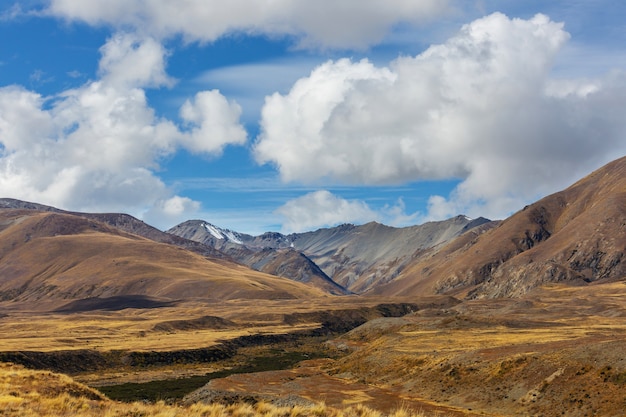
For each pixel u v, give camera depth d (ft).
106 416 122.93
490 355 313.12
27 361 456.45
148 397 339.77
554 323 551.59
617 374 231.91
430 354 362.33
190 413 122.11
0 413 120.98
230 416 121.90
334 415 122.52
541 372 263.29
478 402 268.21
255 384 353.92
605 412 214.69
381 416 126.62
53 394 163.84
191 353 559.38
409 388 319.47
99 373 469.16
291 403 260.42
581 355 258.57
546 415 231.91
